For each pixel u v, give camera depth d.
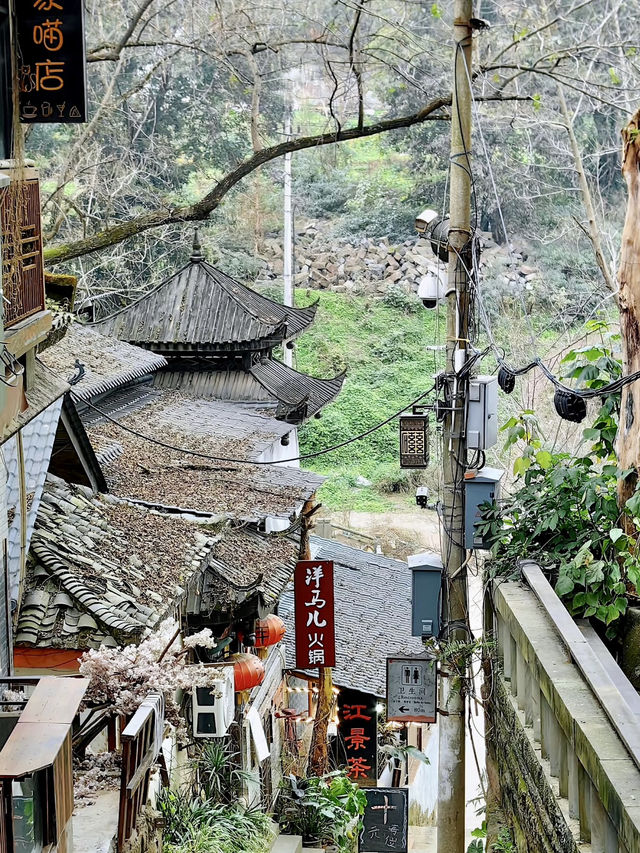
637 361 8.52
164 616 9.86
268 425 22.80
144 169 29.20
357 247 44.41
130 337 24.89
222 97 34.50
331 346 41.75
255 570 14.51
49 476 12.09
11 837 5.27
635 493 7.80
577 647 6.53
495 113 26.56
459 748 11.30
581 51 17.53
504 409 20.92
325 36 18.09
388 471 38.56
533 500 9.32
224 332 24.62
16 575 9.46
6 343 7.72
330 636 16.56
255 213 40.06
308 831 15.54
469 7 11.30
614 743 5.30
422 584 11.45
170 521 12.53
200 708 10.72
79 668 8.78
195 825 10.59
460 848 11.31
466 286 11.45
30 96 9.07
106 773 9.04
